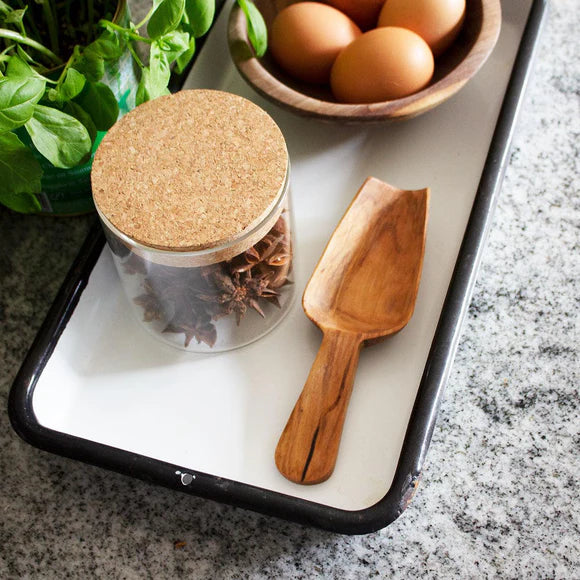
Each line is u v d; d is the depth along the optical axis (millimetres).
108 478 594
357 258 629
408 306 600
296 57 706
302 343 620
